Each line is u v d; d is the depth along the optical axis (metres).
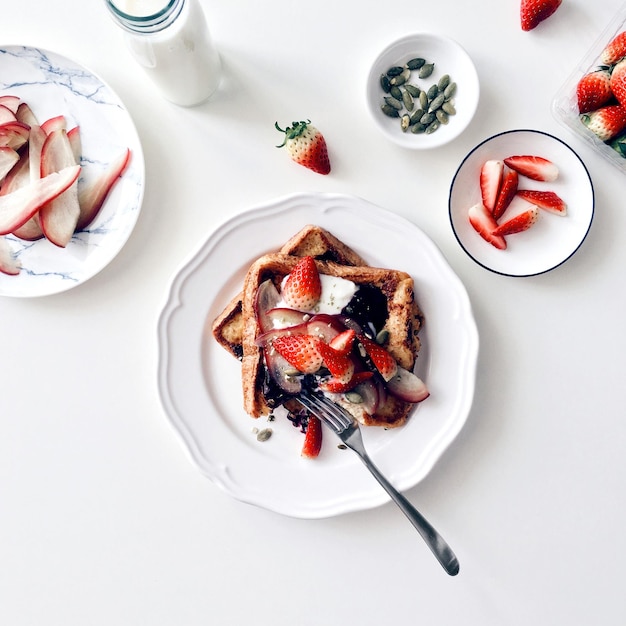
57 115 0.72
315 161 0.71
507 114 0.73
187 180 0.73
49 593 0.76
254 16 0.72
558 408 0.74
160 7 0.62
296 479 0.72
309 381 0.68
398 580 0.75
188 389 0.72
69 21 0.72
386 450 0.72
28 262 0.73
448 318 0.71
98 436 0.75
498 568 0.75
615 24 0.71
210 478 0.72
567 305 0.74
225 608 0.76
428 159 0.73
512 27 0.72
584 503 0.75
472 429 0.74
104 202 0.72
